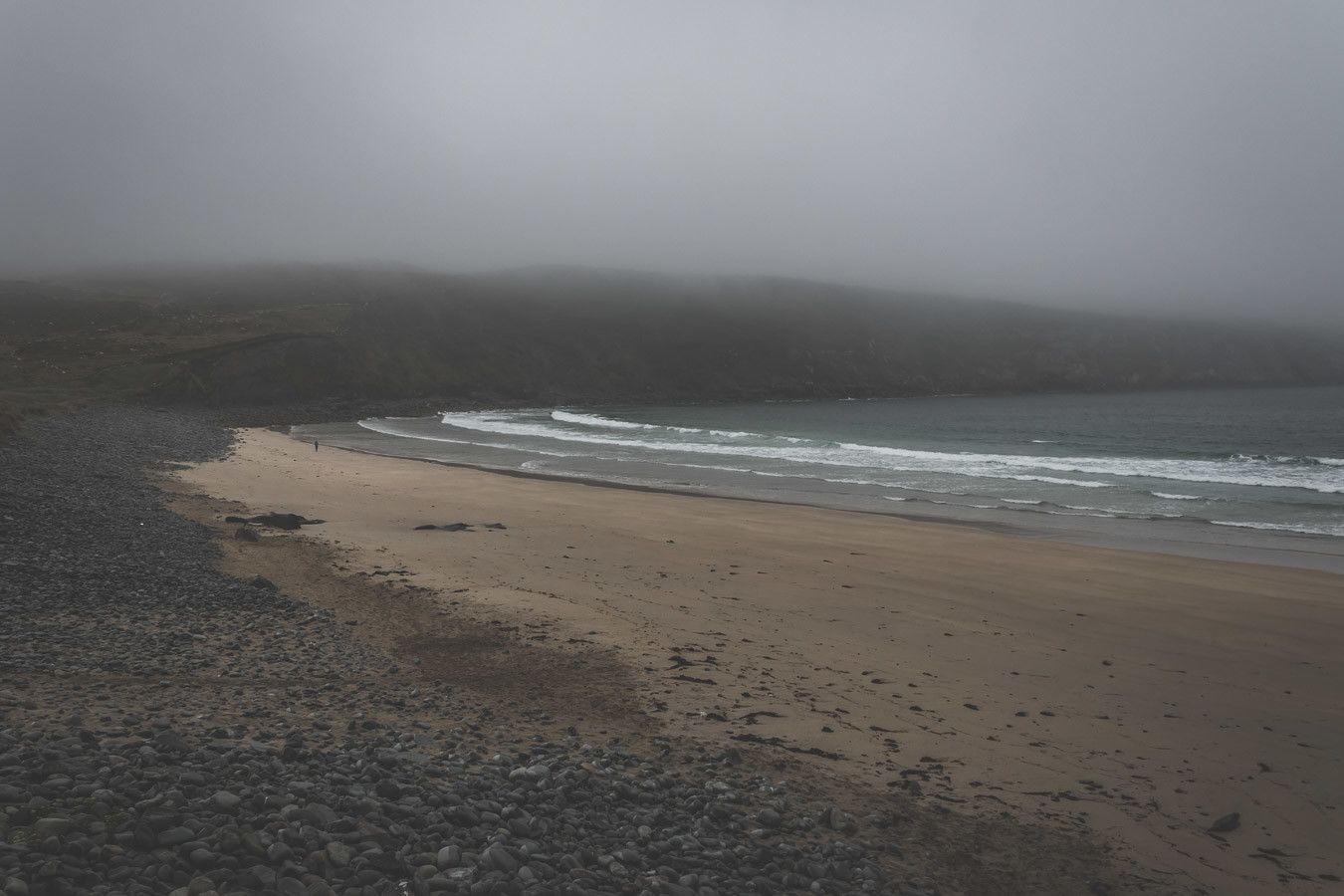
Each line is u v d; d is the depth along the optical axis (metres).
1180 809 7.52
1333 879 6.46
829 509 29.36
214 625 11.69
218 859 4.31
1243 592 16.95
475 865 4.82
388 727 7.89
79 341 109.88
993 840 6.74
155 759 5.53
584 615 13.78
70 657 9.19
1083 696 10.66
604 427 84.00
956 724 9.47
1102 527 25.66
